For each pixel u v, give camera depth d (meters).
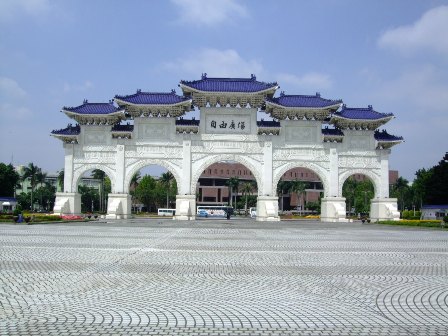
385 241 34.66
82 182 179.25
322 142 75.31
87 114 73.25
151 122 74.81
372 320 10.94
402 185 143.62
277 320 10.84
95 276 16.48
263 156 74.69
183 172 74.12
